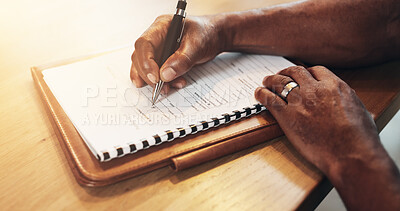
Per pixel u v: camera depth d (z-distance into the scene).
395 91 0.60
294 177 0.46
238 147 0.48
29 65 0.62
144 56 0.52
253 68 0.62
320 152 0.45
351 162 0.42
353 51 0.65
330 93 0.48
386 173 0.40
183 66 0.53
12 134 0.49
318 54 0.66
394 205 0.38
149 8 0.81
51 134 0.50
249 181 0.45
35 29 0.71
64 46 0.67
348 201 0.41
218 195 0.43
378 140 0.44
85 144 0.46
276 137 0.51
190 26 0.56
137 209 0.41
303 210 0.44
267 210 0.41
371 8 0.63
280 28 0.64
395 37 0.64
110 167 0.43
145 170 0.44
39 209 0.41
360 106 0.47
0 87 0.57
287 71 0.54
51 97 0.53
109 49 0.65
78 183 0.43
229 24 0.62
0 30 0.70
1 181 0.43
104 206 0.41
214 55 0.62
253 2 0.85
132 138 0.45
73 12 0.77
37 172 0.45
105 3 0.82
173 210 0.41
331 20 0.64
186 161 0.45
